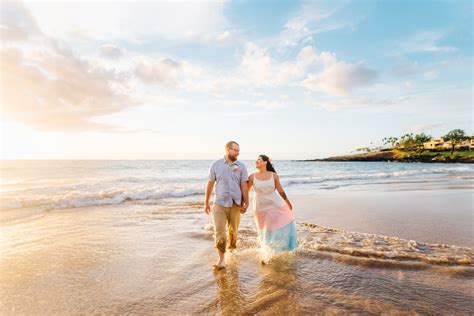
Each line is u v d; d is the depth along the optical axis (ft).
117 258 17.01
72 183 62.28
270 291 12.61
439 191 49.21
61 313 11.00
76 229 23.65
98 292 12.71
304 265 15.51
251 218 27.58
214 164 16.31
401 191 49.85
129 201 38.96
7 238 20.99
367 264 15.47
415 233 22.17
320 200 39.29
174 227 24.31
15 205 32.22
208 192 16.35
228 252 17.78
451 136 437.58
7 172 106.63
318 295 12.22
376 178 85.05
